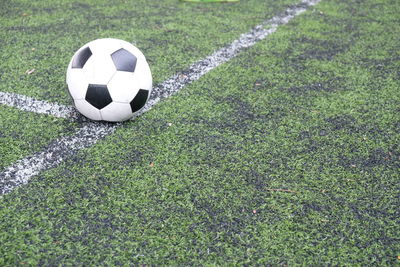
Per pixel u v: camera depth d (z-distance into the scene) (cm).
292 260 175
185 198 205
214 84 318
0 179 215
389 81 328
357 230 190
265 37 408
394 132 263
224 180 218
